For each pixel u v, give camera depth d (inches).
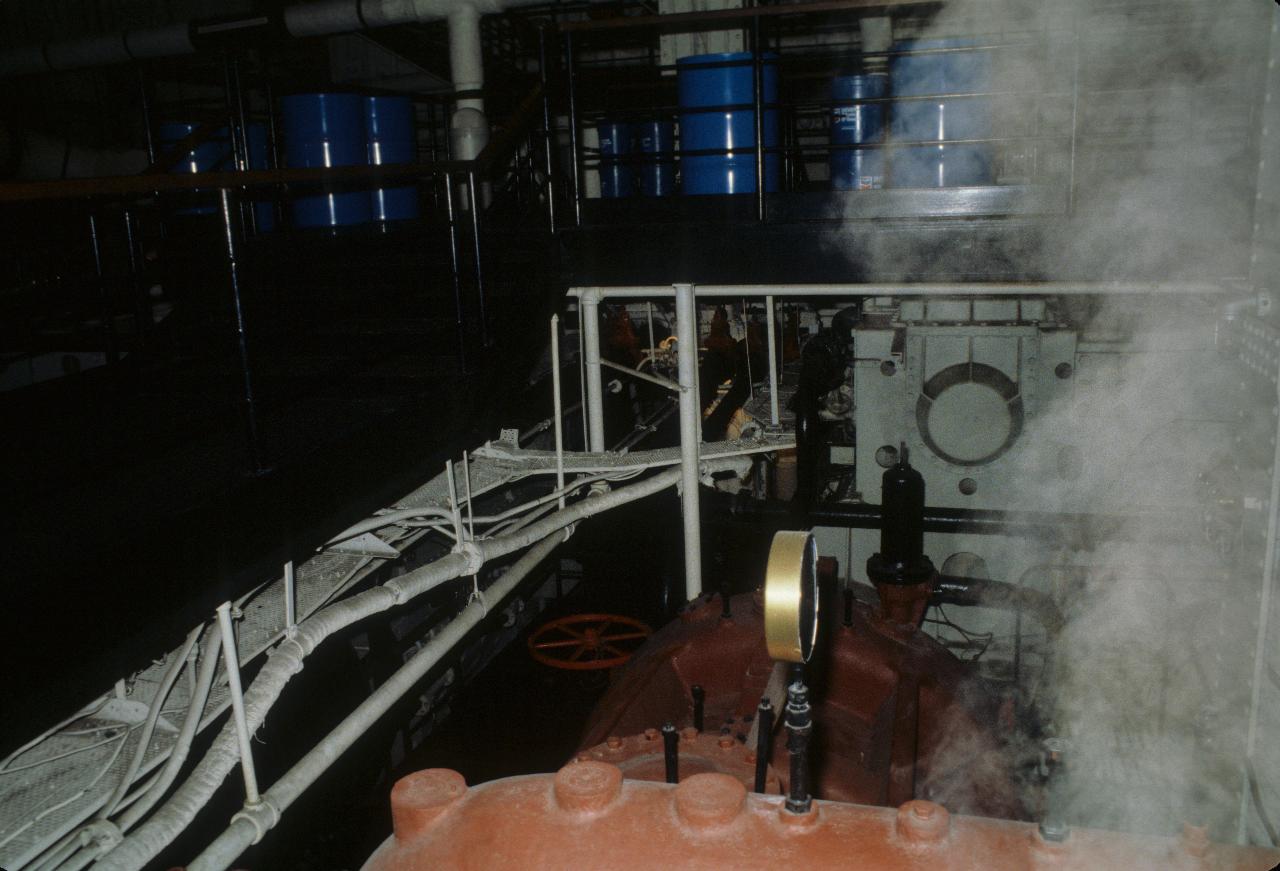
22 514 106.8
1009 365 255.8
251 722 125.4
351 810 246.4
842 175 245.6
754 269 217.9
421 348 194.5
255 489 114.1
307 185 281.9
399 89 534.0
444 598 309.7
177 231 298.4
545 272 228.5
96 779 116.6
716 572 273.4
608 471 238.7
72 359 291.1
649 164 284.4
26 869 104.7
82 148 387.9
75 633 87.1
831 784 148.3
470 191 179.0
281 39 353.4
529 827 67.6
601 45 494.3
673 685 171.8
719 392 387.2
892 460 271.4
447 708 318.7
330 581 165.2
